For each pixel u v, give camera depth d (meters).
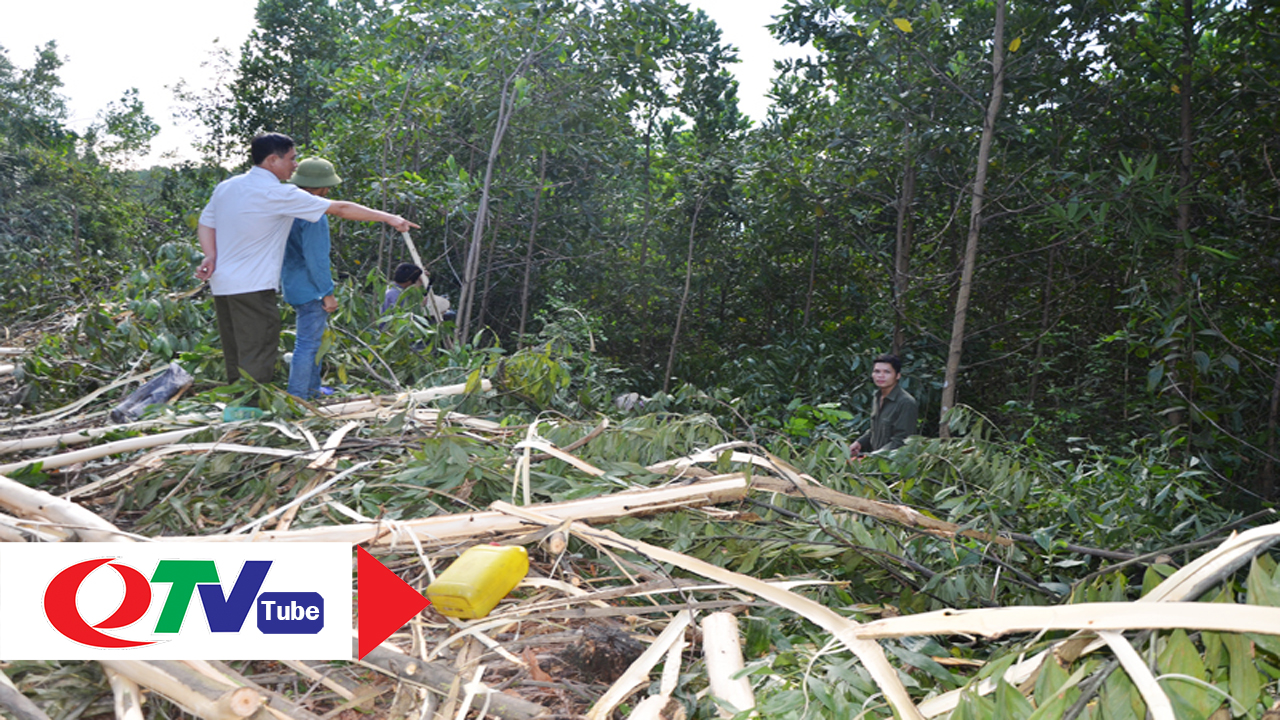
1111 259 7.56
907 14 6.50
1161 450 4.88
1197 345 5.87
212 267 4.37
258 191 4.27
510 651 2.06
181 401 3.95
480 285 10.02
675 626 2.10
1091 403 7.35
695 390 5.30
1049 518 3.40
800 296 10.28
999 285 8.59
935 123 7.05
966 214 7.96
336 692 1.85
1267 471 5.84
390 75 8.12
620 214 10.12
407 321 5.62
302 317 4.62
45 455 3.33
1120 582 2.09
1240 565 1.75
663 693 1.83
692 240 9.09
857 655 1.78
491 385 4.82
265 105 18.20
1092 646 1.69
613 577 2.44
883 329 8.79
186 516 2.65
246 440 3.35
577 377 6.09
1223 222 6.38
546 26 7.92
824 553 2.54
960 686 1.89
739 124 9.56
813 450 3.70
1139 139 6.66
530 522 2.55
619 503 2.67
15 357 4.88
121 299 6.34
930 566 2.68
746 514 2.76
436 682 1.86
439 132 8.76
